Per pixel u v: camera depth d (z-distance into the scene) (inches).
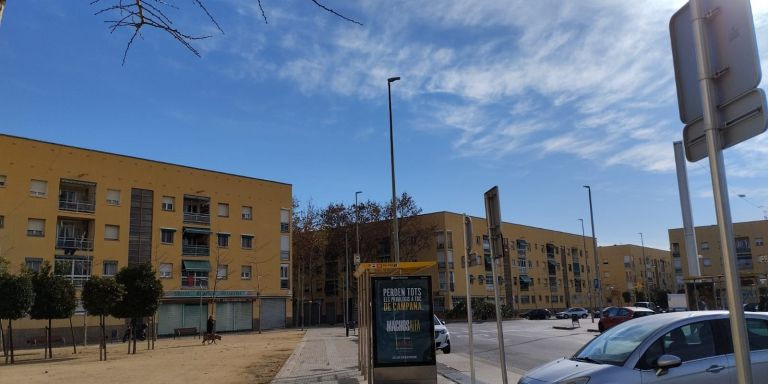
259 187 2449.6
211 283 2206.0
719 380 259.6
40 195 1790.1
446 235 2923.2
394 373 438.9
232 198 2342.5
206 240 2236.7
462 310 2620.6
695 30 140.6
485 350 914.1
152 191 2080.5
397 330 444.1
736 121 131.3
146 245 2032.5
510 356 798.5
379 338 443.2
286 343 1295.5
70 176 1867.6
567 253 4163.4
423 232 2945.4
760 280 1881.2
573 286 4163.4
